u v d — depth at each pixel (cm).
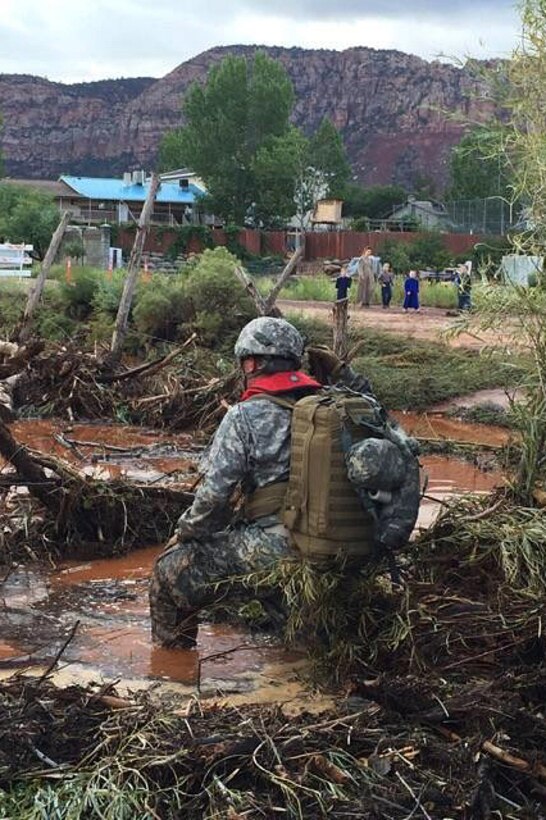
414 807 369
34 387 1300
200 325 1714
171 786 381
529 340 595
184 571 535
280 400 518
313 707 481
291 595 496
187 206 9162
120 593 655
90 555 729
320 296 3175
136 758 387
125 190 9194
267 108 9312
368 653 497
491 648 471
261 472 516
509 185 618
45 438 1160
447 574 527
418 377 1406
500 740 404
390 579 519
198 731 408
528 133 600
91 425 1261
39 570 698
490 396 1348
